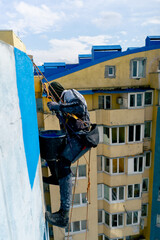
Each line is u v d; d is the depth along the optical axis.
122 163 12.30
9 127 1.33
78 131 2.76
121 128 11.70
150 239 13.65
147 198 13.39
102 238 13.87
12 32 1.73
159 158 12.03
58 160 2.88
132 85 11.42
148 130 12.39
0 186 1.12
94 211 12.08
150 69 11.44
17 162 1.50
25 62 1.97
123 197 12.73
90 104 11.07
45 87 2.90
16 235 1.37
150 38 13.61
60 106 2.60
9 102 1.34
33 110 2.41
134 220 13.36
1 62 1.20
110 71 11.10
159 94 11.34
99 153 12.08
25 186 1.73
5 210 1.18
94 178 11.61
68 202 2.59
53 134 3.07
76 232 12.24
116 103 11.48
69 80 10.66
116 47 13.50
